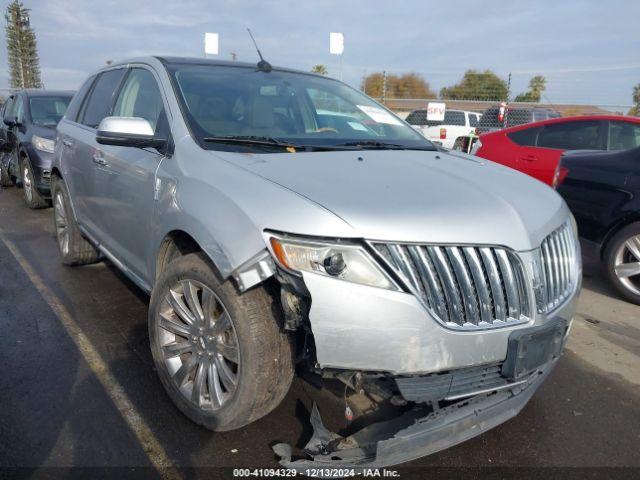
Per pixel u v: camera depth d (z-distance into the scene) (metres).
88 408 2.96
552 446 2.81
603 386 3.44
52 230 6.90
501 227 2.40
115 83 4.32
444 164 3.08
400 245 2.23
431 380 2.28
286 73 4.10
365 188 2.46
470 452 2.74
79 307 4.31
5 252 5.83
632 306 4.85
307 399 3.06
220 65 3.89
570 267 2.81
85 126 4.58
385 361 2.20
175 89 3.38
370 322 2.17
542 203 2.78
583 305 4.84
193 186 2.73
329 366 2.23
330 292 2.18
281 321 2.45
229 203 2.47
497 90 18.69
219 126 3.20
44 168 7.73
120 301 4.45
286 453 2.47
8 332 3.85
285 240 2.25
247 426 2.83
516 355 2.34
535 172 7.19
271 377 2.46
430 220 2.29
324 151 3.08
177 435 2.75
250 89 3.64
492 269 2.34
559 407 3.18
